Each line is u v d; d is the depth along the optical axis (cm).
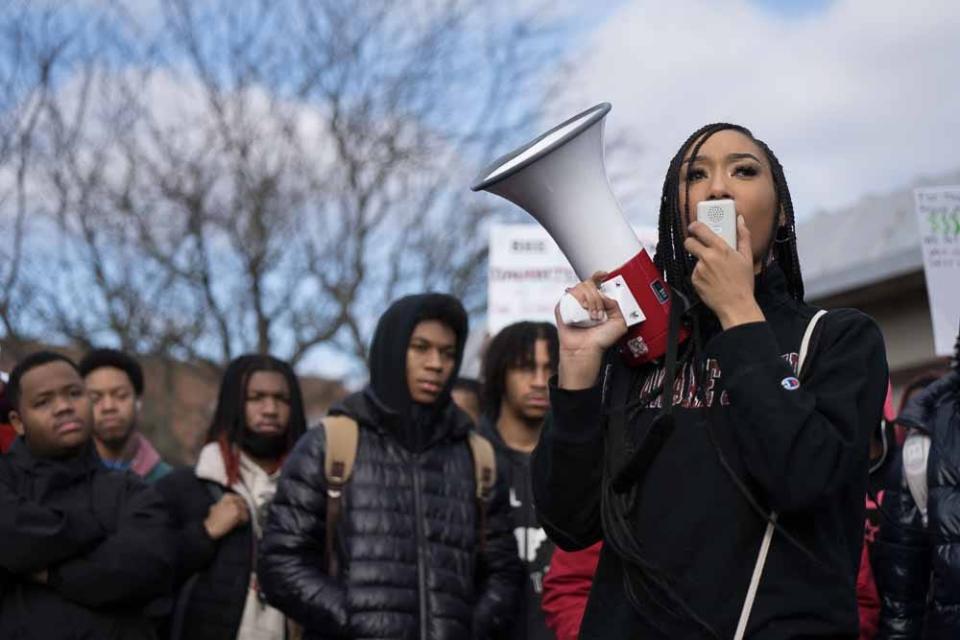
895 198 1432
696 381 259
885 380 260
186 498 528
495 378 545
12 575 450
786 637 241
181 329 1562
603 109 277
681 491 252
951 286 532
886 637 428
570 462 269
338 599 446
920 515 421
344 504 459
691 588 246
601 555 270
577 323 269
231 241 1602
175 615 529
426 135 1748
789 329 261
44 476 461
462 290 1742
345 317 1647
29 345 1448
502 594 474
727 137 269
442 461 478
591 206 272
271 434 545
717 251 253
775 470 239
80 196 1509
